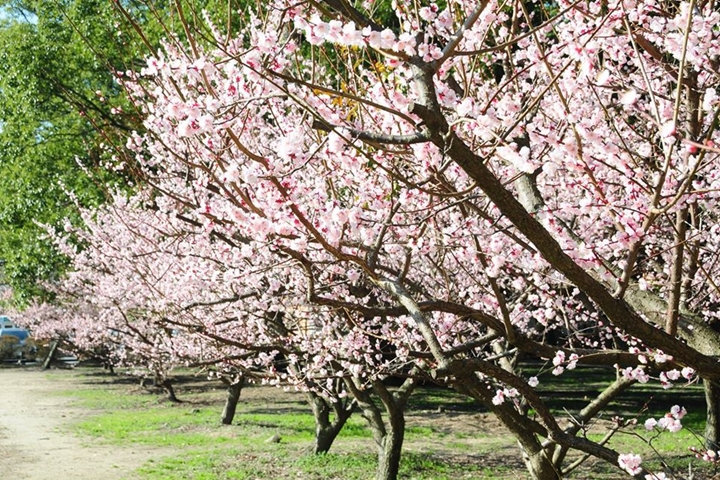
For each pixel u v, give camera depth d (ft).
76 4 65.87
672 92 16.05
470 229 15.08
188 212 25.90
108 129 21.70
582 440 12.14
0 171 70.54
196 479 37.37
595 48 12.04
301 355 27.07
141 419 58.34
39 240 67.15
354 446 46.57
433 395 74.33
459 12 14.28
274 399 71.72
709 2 12.18
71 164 67.00
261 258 21.38
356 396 35.27
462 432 52.70
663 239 19.65
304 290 22.39
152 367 44.68
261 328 28.45
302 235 13.42
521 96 15.38
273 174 10.44
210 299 30.19
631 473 11.81
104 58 18.08
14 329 120.16
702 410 58.95
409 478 38.01
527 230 9.34
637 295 14.44
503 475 38.86
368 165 15.48
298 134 10.52
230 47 12.30
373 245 14.35
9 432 52.47
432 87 9.06
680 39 11.69
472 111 10.82
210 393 77.46
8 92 67.92
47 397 73.82
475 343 14.28
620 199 15.98
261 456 43.01
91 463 41.57
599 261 11.60
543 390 72.08
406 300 11.73
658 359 12.89
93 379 92.89
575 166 10.85
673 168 14.96
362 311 12.96
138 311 39.52
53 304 85.35
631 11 12.46
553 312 18.16
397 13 13.42
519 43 15.30
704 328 14.03
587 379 81.97
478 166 8.91
